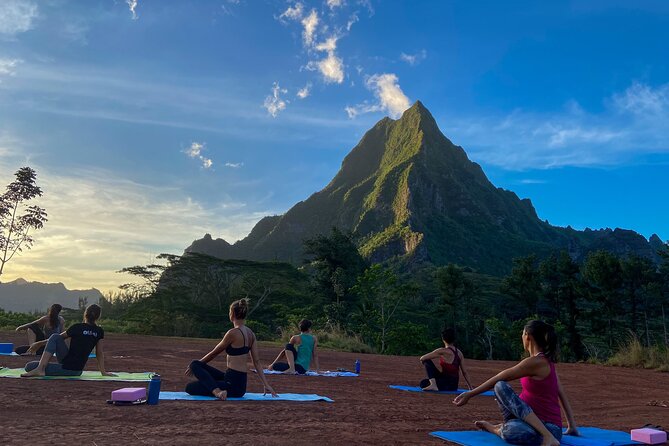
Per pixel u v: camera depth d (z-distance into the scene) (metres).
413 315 80.25
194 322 43.09
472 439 4.29
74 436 3.66
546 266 71.81
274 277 74.12
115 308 77.50
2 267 35.44
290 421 4.77
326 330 30.09
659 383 11.98
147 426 4.16
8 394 5.56
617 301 65.56
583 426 5.62
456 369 8.54
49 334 10.24
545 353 4.20
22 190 35.94
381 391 8.14
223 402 5.75
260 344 23.95
